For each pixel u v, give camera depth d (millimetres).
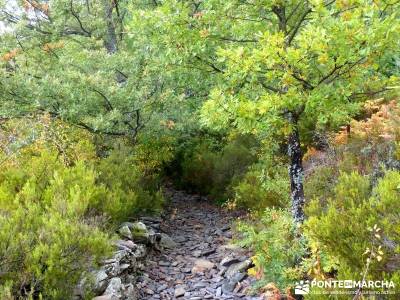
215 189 10070
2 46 9273
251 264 5754
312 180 6141
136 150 8906
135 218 7648
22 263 3865
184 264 6285
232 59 4039
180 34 4750
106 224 5910
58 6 9859
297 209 4980
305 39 3617
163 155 9359
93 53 8406
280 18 4922
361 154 5957
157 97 8141
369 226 3559
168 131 8633
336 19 3795
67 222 4609
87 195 5723
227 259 6145
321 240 3990
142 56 7977
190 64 5176
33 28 10391
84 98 7629
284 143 8781
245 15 4941
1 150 6797
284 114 4766
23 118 7156
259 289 4953
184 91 8234
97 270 4727
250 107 4051
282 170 7648
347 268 3641
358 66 3932
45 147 7141
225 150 10117
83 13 10961
